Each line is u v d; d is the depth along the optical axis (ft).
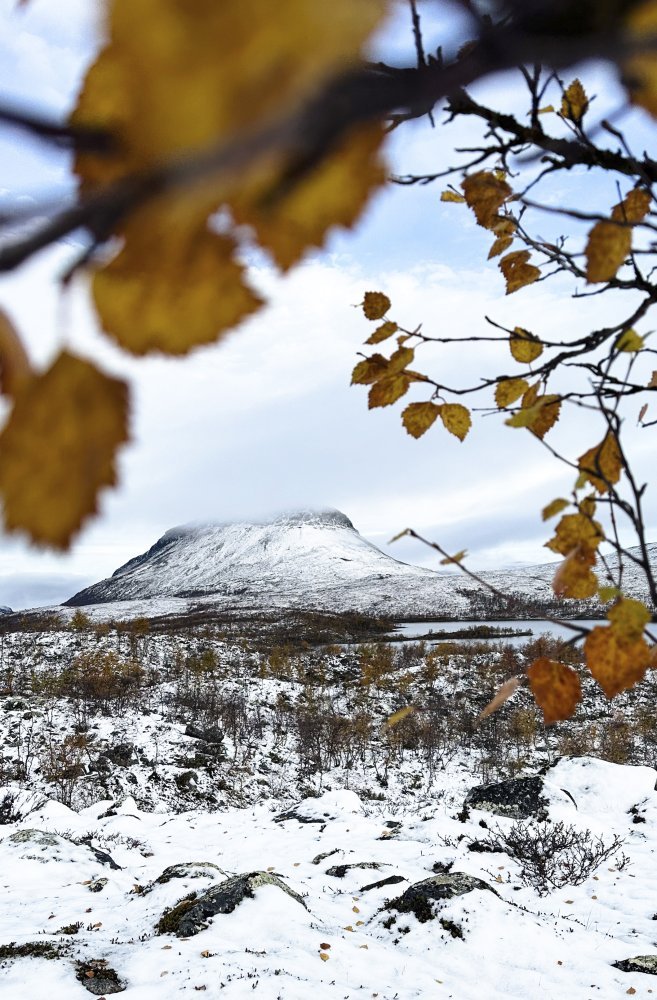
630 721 68.33
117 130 0.68
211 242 0.78
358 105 0.75
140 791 49.39
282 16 0.66
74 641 92.17
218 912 22.90
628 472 3.46
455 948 22.07
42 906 25.49
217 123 0.67
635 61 0.90
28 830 33.76
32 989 17.94
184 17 0.66
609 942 23.93
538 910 27.61
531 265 4.34
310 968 19.65
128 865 32.53
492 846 34.78
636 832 38.19
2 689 69.41
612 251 2.12
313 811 40.83
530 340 4.42
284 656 94.27
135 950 20.67
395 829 37.55
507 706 72.64
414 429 4.55
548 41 0.88
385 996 18.94
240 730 63.21
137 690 70.59
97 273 0.74
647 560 3.43
